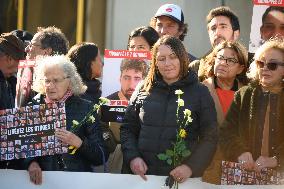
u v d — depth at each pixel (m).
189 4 18.50
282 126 9.72
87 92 11.40
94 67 11.60
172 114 9.91
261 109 9.79
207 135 9.91
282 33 11.73
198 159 9.79
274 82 9.83
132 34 12.53
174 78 10.05
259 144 9.77
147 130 9.98
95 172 10.14
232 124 9.94
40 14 20.11
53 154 9.99
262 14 11.78
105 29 19.41
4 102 10.45
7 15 20.34
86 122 10.22
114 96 11.36
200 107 9.98
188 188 9.88
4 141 9.98
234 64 10.81
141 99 10.12
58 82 10.18
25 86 11.14
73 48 11.69
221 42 11.45
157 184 9.94
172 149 9.85
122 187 10.06
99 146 10.23
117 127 11.38
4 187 10.21
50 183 10.16
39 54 11.73
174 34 13.29
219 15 12.61
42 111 9.99
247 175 9.75
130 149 10.04
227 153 9.84
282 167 9.66
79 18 19.72
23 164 10.21
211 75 11.01
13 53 11.36
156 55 10.09
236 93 10.02
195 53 18.45
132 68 11.35
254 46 11.81
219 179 9.83
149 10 18.98
